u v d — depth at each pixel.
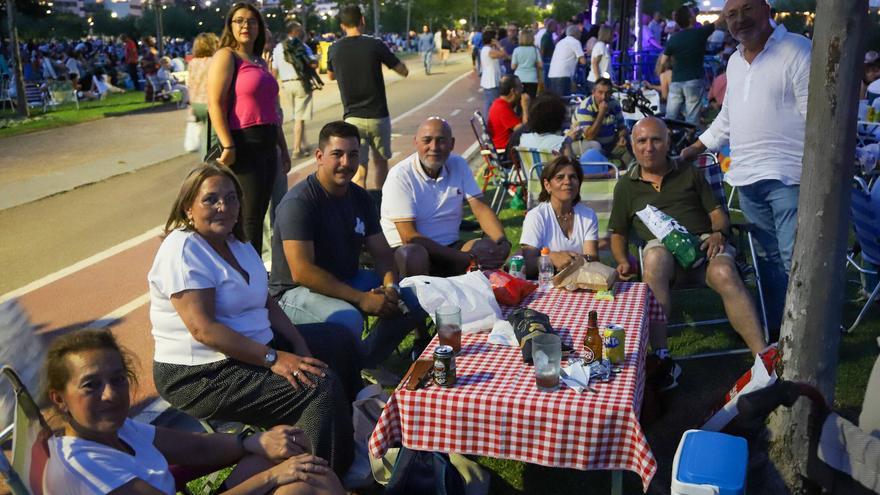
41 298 6.96
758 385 3.85
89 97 25.42
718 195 6.25
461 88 26.22
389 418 3.50
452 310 3.94
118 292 7.07
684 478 2.95
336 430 3.68
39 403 2.77
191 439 3.26
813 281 3.56
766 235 5.43
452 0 73.44
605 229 6.68
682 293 6.55
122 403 2.72
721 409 3.97
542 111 7.77
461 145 14.48
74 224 9.52
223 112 6.02
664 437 4.45
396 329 4.76
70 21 61.44
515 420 3.35
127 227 9.33
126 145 15.28
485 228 5.94
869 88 10.41
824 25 3.30
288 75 12.84
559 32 24.50
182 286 3.67
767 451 3.80
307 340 4.27
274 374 3.70
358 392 4.37
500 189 9.34
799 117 4.99
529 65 15.69
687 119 13.30
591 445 3.29
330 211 4.83
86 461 2.67
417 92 25.23
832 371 3.67
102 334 2.76
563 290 4.82
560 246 5.48
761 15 4.95
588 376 3.51
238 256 3.92
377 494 3.81
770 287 5.46
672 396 4.79
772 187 5.14
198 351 3.76
